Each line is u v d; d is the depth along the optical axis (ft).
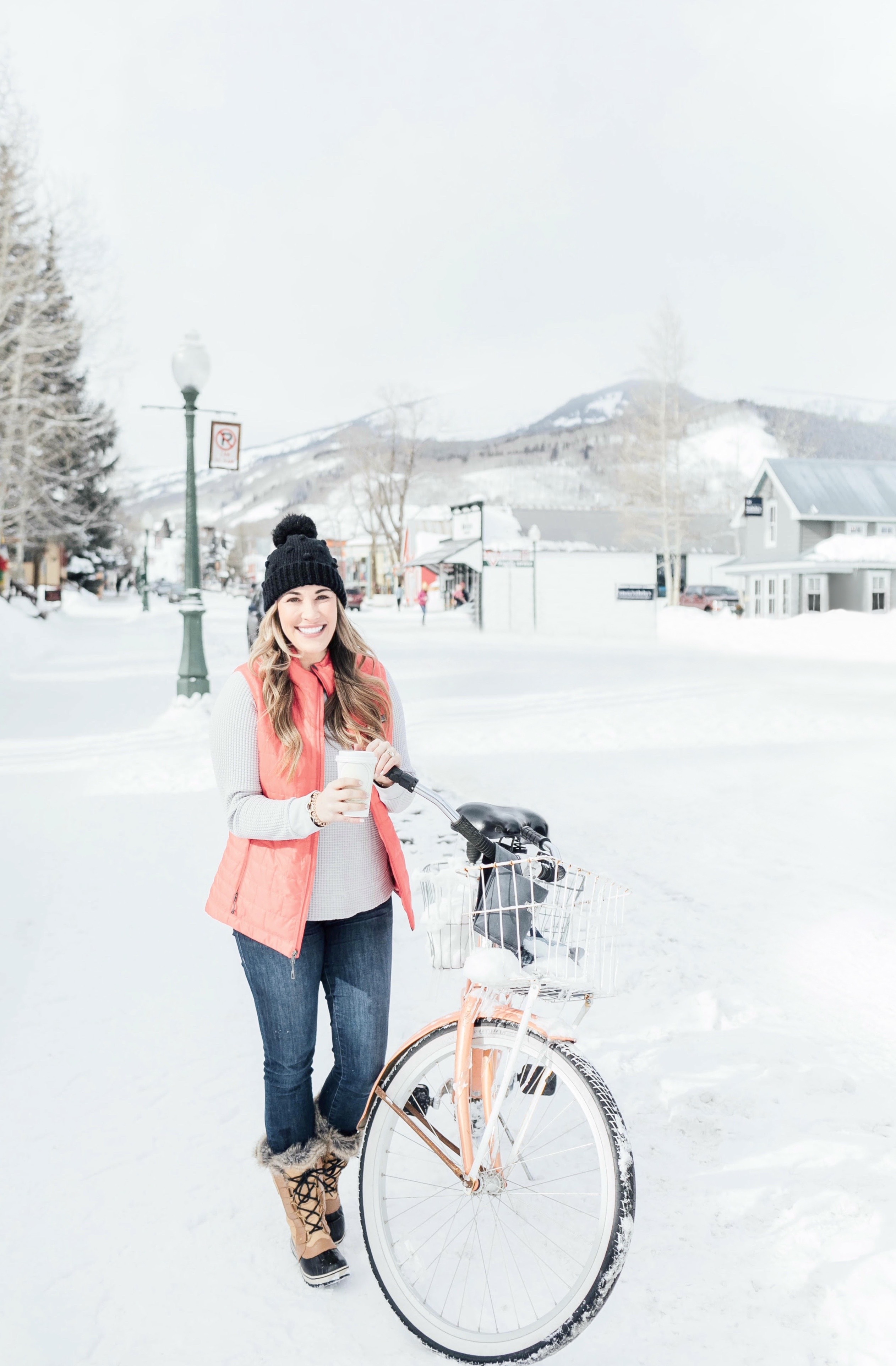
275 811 7.68
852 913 17.79
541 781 29.94
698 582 207.92
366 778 7.38
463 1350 7.28
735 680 60.90
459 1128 7.79
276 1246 8.86
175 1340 7.66
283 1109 8.39
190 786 28.50
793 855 21.72
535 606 124.36
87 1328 7.81
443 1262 8.29
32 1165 10.09
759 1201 9.25
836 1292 7.99
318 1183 8.52
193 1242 8.90
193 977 15.01
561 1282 8.04
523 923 7.75
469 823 7.83
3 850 21.95
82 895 18.84
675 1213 9.11
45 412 100.89
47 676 62.18
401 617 172.04
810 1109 10.93
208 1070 12.09
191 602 40.42
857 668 71.41
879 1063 12.09
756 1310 7.82
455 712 45.29
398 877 8.53
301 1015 8.26
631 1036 12.84
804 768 31.42
